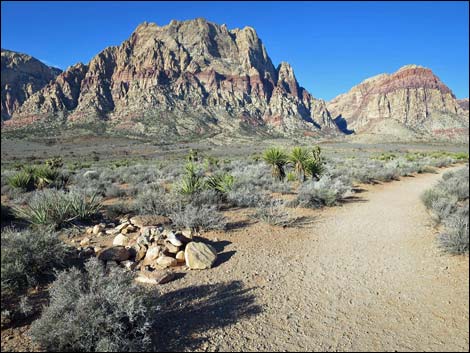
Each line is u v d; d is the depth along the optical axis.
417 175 21.27
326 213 9.69
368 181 16.70
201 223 7.50
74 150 106.25
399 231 7.84
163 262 5.38
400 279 5.21
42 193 9.01
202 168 20.97
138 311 3.38
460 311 4.28
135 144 138.00
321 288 4.88
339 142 155.12
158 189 12.12
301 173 14.57
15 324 3.65
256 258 5.99
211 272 5.31
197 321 3.91
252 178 14.56
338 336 3.72
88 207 8.41
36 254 4.62
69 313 3.39
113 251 5.43
